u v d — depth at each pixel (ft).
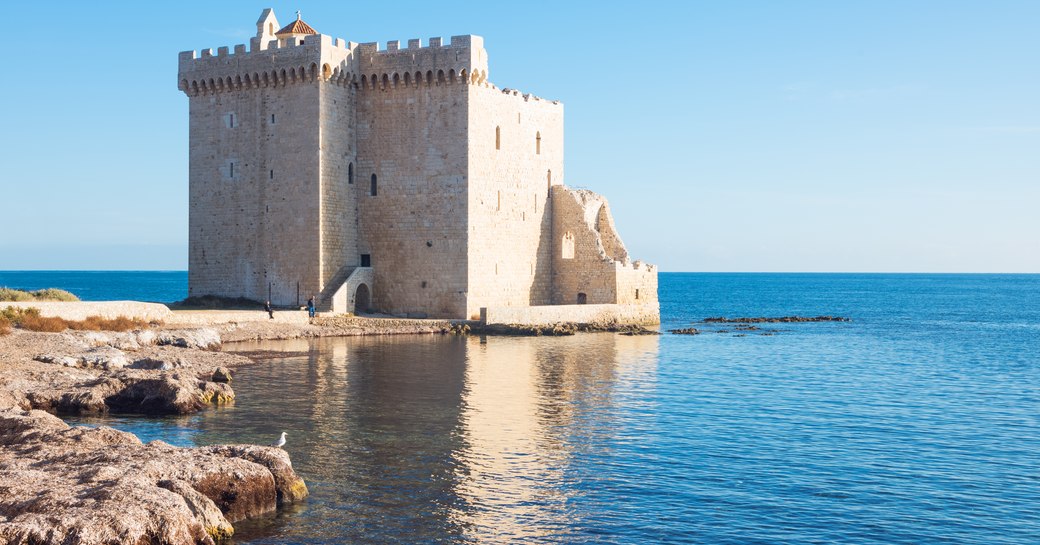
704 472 102.12
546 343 238.07
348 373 169.89
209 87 280.31
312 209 264.93
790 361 214.48
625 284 308.40
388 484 95.20
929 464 107.14
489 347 222.28
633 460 106.73
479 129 272.31
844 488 96.68
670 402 147.33
